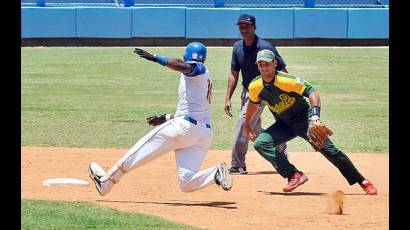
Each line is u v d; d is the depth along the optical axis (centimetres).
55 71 5581
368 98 4522
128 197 2100
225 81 5112
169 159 2764
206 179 2002
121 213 1881
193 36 7025
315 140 2083
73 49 6862
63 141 3128
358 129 3519
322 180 2420
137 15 7006
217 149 3031
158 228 1731
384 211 1948
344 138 3288
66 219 1806
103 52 6662
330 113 3972
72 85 4944
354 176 2164
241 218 1855
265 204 2031
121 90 4766
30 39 7000
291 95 2102
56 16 6981
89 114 3878
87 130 3419
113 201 2041
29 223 1759
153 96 4541
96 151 2909
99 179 2025
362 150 3005
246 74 2519
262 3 7681
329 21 7106
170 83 5112
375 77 5397
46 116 3797
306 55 6488
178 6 7575
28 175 2402
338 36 7125
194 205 2009
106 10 6994
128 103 4256
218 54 6425
